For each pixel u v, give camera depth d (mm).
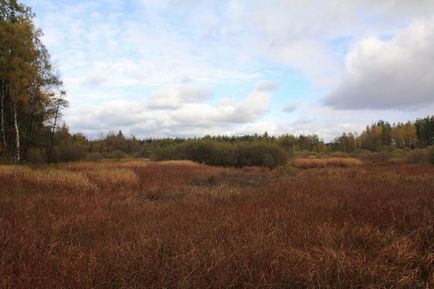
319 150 95375
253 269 4316
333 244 5289
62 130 30172
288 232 5961
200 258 4551
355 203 8328
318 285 4000
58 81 25562
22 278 3922
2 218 6691
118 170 16781
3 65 20922
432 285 4172
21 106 24781
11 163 21125
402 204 7812
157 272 4219
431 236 5648
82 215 7320
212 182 16562
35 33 23438
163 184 13789
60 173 13797
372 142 93312
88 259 4664
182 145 38844
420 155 35031
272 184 14039
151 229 6113
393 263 4680
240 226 6254
